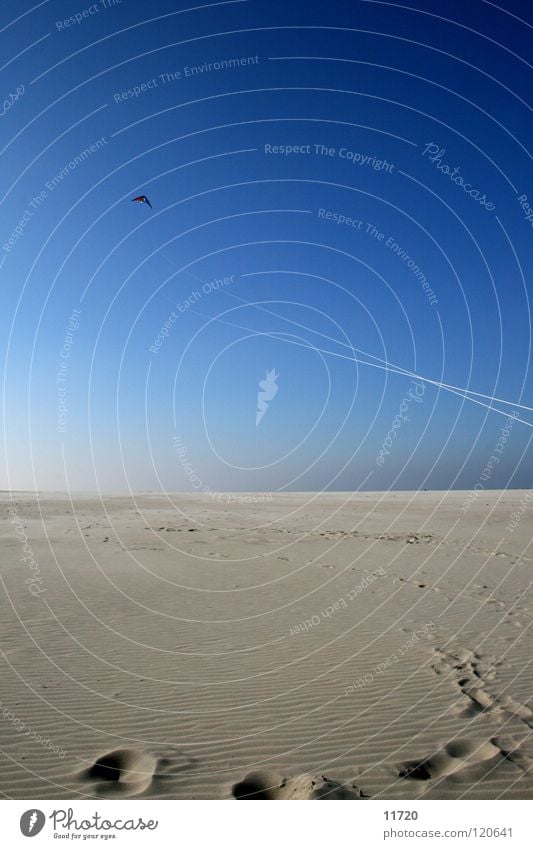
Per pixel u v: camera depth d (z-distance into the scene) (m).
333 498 45.91
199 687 6.60
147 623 9.14
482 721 5.72
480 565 14.96
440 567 14.64
